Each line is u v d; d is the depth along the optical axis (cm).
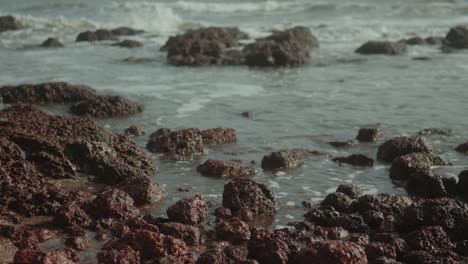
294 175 1303
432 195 1191
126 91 2127
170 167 1346
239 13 4612
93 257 891
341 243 859
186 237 945
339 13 4512
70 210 1010
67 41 3506
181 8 4769
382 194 1120
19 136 1262
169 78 2384
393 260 870
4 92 1967
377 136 1556
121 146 1349
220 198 1159
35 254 819
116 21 4225
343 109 1858
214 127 1669
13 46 3275
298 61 2686
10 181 1129
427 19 4197
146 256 875
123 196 1060
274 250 880
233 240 963
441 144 1527
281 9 4719
